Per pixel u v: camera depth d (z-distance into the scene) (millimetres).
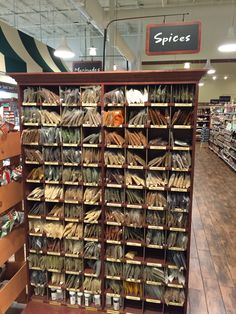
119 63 13328
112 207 2531
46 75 2336
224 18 7219
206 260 3488
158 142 2391
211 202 5723
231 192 6465
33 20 8992
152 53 2730
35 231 2625
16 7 7762
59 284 2672
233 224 4602
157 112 2299
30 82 2426
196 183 7281
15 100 6188
